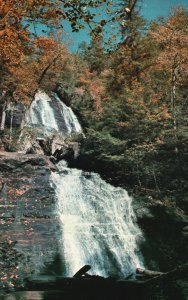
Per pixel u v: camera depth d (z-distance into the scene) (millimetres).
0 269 16016
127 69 37125
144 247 21797
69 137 36375
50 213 19984
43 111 42625
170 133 23484
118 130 29438
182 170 22875
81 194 23344
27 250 17750
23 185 20578
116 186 27609
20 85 31438
